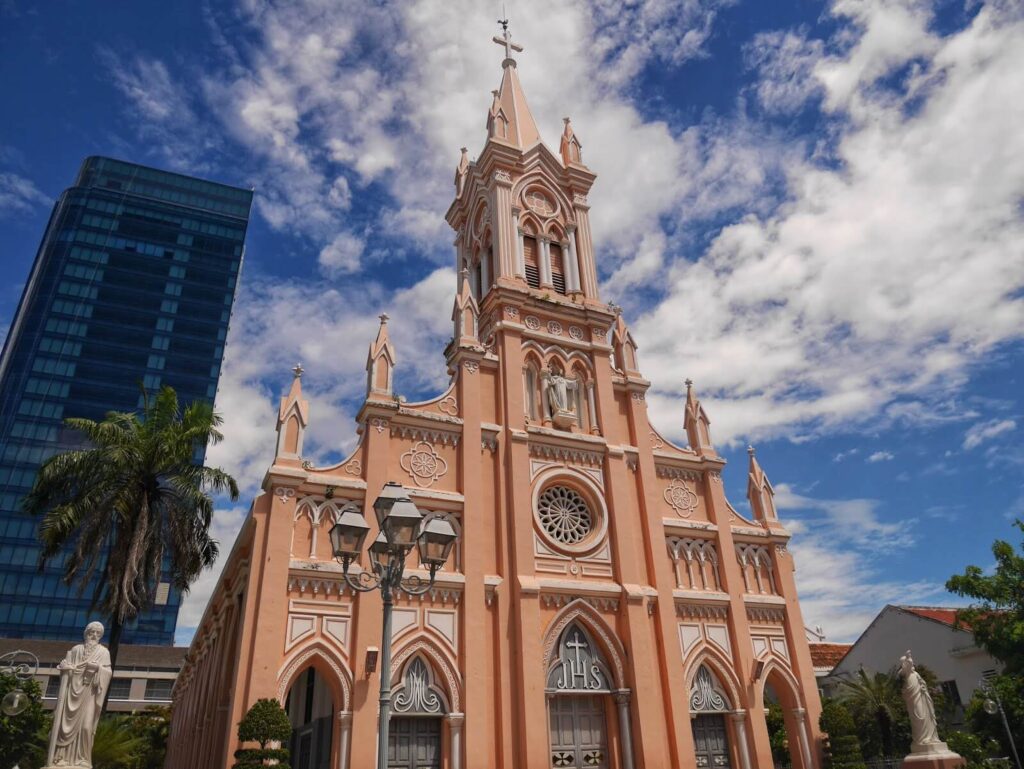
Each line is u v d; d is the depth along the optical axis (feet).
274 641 75.31
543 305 113.19
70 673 59.26
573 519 101.55
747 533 112.06
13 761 98.94
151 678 306.14
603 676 92.12
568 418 105.60
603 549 99.50
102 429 92.48
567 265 121.90
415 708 79.77
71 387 372.58
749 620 105.50
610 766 87.97
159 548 92.22
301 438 87.20
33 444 351.87
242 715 71.46
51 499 93.91
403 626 82.38
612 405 110.93
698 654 99.14
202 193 467.93
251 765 66.03
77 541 93.81
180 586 94.79
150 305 413.18
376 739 75.61
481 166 127.54
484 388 103.14
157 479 95.40
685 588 103.19
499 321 107.86
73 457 91.40
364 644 78.89
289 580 79.51
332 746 75.56
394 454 92.12
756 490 117.80
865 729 126.52
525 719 81.92
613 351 119.34
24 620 319.88
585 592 94.02
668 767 89.40
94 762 107.24
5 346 408.67
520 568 90.74
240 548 90.99
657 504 106.01
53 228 425.28
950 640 148.56
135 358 394.32
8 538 330.54
